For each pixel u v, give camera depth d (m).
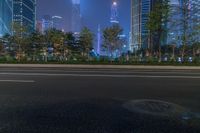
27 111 7.19
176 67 31.23
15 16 137.50
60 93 9.91
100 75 16.83
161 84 12.58
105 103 8.27
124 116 6.79
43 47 59.03
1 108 7.48
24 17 141.25
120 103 8.29
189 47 47.22
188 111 7.34
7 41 58.06
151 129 5.76
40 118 6.52
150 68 29.14
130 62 40.53
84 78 14.88
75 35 61.84
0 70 21.52
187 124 6.14
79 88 11.14
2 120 6.32
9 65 33.16
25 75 16.34
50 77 15.26
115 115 6.87
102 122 6.23
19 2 137.88
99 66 31.77
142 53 74.44
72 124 6.05
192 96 9.52
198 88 11.39
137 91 10.52
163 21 47.72
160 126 5.97
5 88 10.95
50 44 59.34
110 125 6.01
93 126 5.92
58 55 55.78
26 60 45.44
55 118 6.53
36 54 53.97
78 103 8.24
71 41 60.94
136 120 6.43
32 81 13.25
